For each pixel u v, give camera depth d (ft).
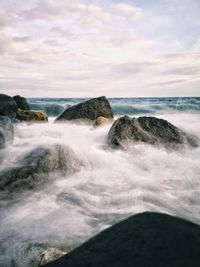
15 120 39.14
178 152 25.90
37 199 16.19
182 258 5.39
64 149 20.98
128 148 24.86
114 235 6.95
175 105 90.58
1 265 10.53
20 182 17.25
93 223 13.26
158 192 17.48
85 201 15.92
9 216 14.14
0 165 19.22
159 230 6.56
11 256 10.72
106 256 6.20
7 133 24.76
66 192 17.11
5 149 22.79
